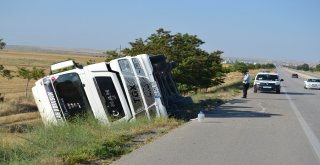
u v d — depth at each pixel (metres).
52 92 17.11
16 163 8.48
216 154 10.25
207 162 9.30
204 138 12.66
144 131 13.64
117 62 17.02
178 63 33.78
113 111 16.97
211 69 38.50
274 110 22.84
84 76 17.08
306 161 9.79
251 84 55.88
